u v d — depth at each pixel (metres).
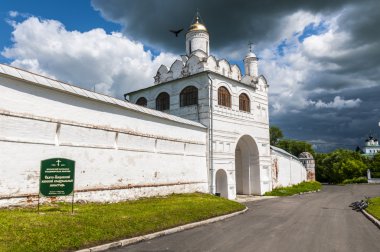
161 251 8.73
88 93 15.17
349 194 34.25
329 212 18.05
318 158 76.62
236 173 31.64
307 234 11.31
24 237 8.06
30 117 12.23
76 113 14.25
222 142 25.52
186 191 21.80
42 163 10.98
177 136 21.27
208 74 25.12
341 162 69.38
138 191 17.52
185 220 12.85
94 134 15.05
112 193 15.76
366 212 17.31
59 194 11.14
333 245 9.69
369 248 9.44
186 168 22.05
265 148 30.95
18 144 11.78
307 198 27.98
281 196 29.56
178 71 28.34
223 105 26.38
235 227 12.62
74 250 8.24
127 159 16.95
